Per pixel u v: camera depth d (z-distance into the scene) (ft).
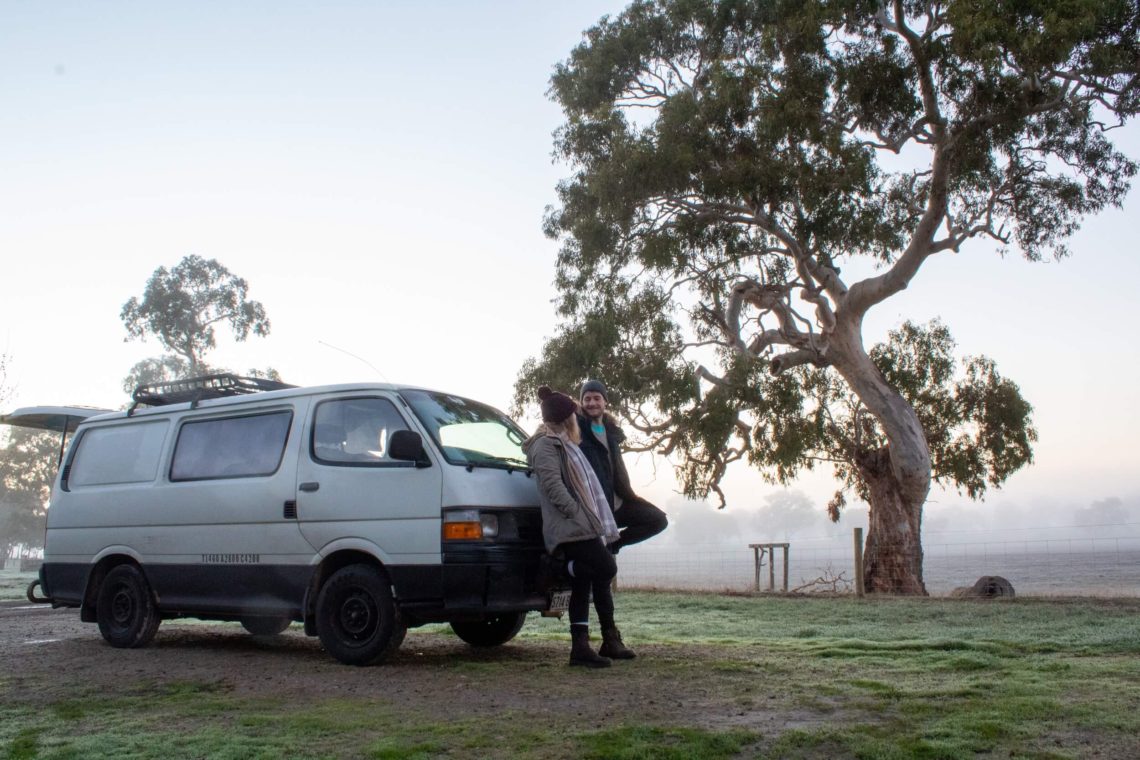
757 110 68.90
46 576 29.68
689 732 14.39
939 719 15.25
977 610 39.19
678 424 76.02
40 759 13.83
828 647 24.57
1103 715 15.11
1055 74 65.77
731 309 81.71
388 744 14.25
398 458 22.09
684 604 44.50
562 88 87.92
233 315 186.50
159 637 29.99
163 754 13.99
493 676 20.35
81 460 30.04
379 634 22.07
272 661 23.77
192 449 27.27
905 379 83.76
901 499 75.36
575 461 21.74
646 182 71.72
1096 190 75.87
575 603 21.58
